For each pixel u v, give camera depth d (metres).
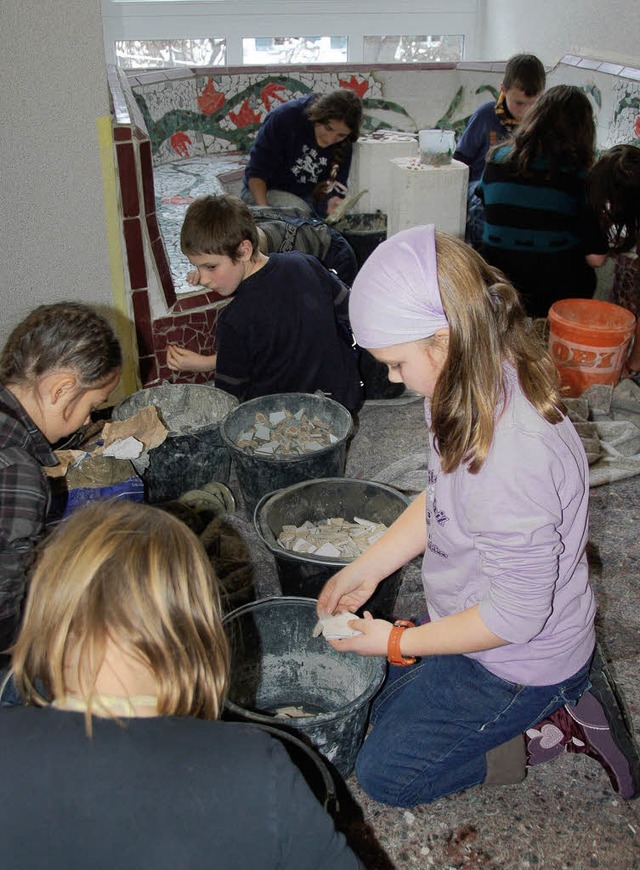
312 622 1.72
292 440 2.38
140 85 4.37
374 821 1.56
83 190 2.56
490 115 4.11
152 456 2.37
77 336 1.38
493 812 1.58
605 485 2.51
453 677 1.45
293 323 2.49
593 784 1.64
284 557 1.86
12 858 0.72
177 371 2.99
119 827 0.72
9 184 2.43
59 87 2.39
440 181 3.50
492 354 1.06
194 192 4.21
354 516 2.12
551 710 1.45
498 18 4.95
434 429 1.14
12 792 0.72
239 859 0.74
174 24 4.80
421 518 1.54
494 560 1.16
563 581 1.27
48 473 2.05
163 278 2.86
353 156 4.03
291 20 4.91
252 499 2.32
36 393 1.39
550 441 1.11
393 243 1.08
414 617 2.06
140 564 0.76
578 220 3.03
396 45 5.10
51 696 0.79
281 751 0.78
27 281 2.59
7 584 1.30
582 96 2.89
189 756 0.74
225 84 4.70
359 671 1.71
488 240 3.21
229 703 1.44
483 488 1.12
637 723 1.75
